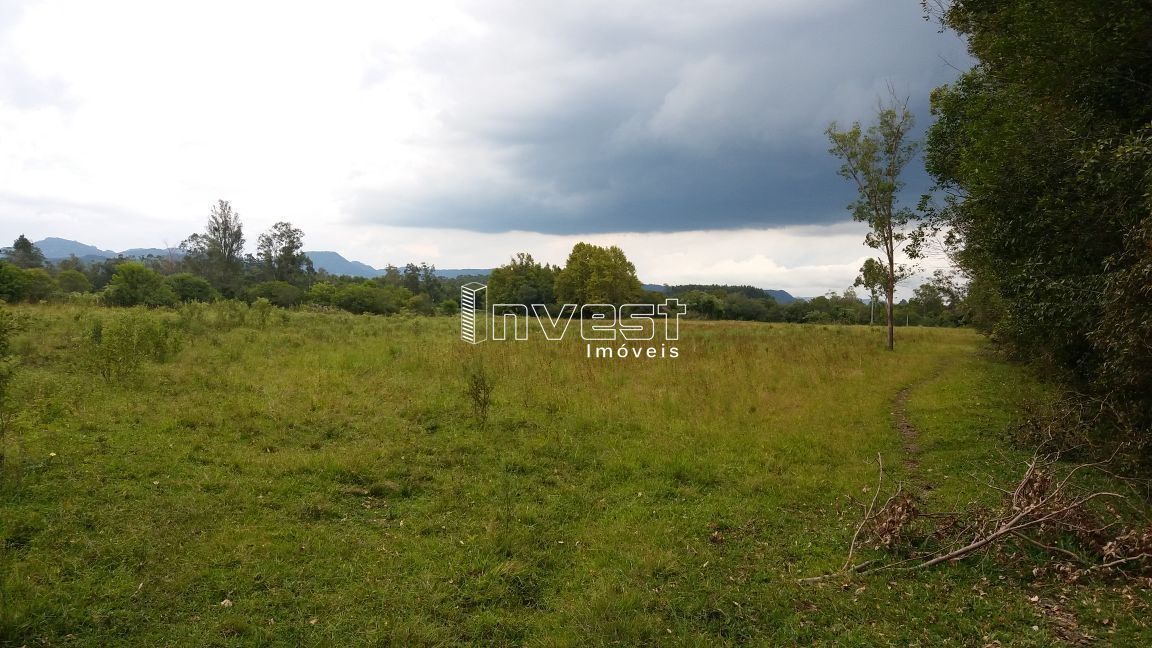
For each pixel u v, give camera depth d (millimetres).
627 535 5797
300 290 54281
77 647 3686
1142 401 7066
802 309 74812
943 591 4660
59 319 17281
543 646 3982
